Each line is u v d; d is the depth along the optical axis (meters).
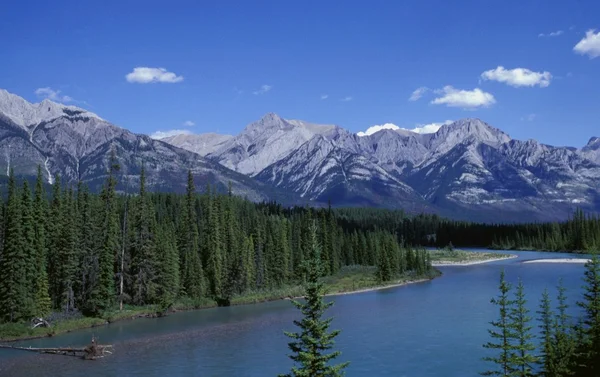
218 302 127.94
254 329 93.50
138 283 118.75
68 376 64.69
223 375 64.12
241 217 187.50
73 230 107.25
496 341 77.06
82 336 89.62
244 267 138.25
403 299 125.62
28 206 101.06
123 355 75.31
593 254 56.91
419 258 182.75
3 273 94.19
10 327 89.12
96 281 105.94
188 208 154.75
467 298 121.62
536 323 84.38
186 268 130.25
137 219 130.38
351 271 188.25
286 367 66.94
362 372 64.38
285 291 142.88
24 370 67.81
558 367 49.78
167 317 110.31
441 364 67.00
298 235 171.38
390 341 80.00
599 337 52.16
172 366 68.69
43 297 100.19
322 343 40.16
